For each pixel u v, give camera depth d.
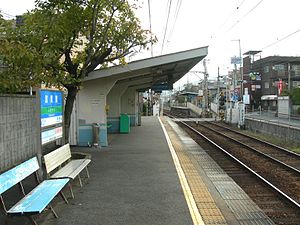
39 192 6.17
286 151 17.88
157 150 14.74
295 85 67.62
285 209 8.09
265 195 9.37
